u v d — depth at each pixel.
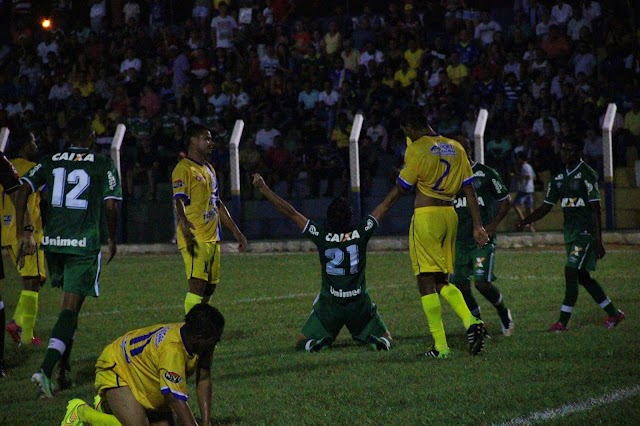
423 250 23.30
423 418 17.47
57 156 22.39
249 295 37.72
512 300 33.41
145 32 76.81
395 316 31.09
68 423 16.44
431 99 62.34
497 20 73.25
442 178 23.27
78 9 83.38
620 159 59.38
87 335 29.81
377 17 71.50
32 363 26.00
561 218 59.00
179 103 67.81
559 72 61.84
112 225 22.48
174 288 40.69
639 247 49.31
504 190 26.55
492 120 60.91
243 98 67.06
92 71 73.75
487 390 19.33
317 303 25.34
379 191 62.75
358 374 21.45
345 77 66.31
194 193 26.09
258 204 62.41
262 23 72.69
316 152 63.31
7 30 85.06
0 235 24.28
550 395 18.73
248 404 19.23
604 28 66.19
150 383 15.77
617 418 16.89
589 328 27.03
